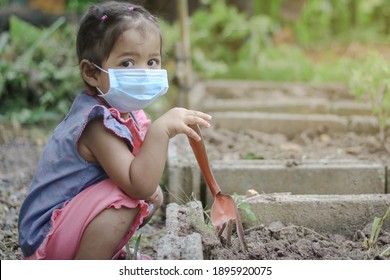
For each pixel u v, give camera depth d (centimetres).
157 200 314
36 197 291
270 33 1116
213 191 305
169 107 689
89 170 283
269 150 503
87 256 273
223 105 646
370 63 489
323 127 561
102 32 283
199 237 282
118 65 283
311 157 474
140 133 298
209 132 543
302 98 701
